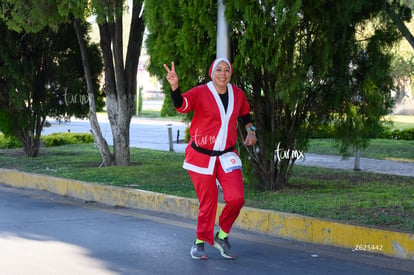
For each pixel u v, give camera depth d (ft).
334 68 35.86
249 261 24.31
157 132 112.47
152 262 24.04
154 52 35.06
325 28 33.37
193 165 23.53
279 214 28.91
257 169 37.19
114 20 50.03
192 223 32.12
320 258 24.81
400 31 37.27
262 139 36.42
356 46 36.65
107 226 31.04
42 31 57.52
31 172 47.06
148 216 34.14
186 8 32.91
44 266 23.30
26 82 57.21
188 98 22.71
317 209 29.76
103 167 50.55
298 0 30.37
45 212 35.12
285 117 36.45
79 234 29.01
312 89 36.32
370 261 24.31
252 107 35.96
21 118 59.21
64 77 59.47
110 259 24.44
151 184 40.32
